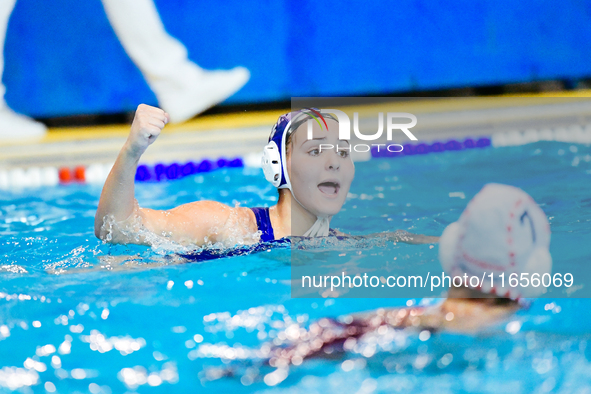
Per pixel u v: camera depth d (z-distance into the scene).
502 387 3.86
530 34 23.39
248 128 19.83
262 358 4.29
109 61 21.89
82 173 15.78
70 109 22.05
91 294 5.55
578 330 4.56
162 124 6.01
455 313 4.80
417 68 23.44
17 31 21.34
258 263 6.30
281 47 22.83
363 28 23.05
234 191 12.69
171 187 13.70
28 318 5.02
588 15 23.23
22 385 3.97
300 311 5.05
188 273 6.05
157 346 4.49
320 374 4.07
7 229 9.27
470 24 23.28
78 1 21.31
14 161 16.80
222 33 22.33
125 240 6.61
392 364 4.18
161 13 21.73
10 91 21.62
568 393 3.75
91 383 3.98
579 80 23.75
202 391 3.87
